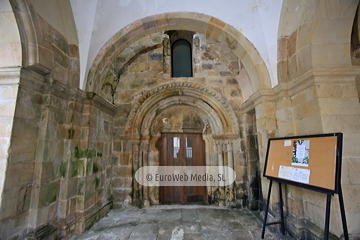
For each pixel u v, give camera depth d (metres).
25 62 2.34
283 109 3.01
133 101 4.46
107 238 2.83
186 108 4.73
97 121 3.63
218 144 4.43
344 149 2.29
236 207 4.09
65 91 2.91
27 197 2.34
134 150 4.30
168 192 4.55
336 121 2.36
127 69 4.61
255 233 2.93
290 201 2.84
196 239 2.79
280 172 2.60
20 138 2.26
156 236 2.88
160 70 4.59
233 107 4.46
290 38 2.93
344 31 2.49
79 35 3.23
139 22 3.41
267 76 3.29
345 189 2.21
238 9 3.26
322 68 2.41
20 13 2.30
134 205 4.12
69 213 2.87
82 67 3.26
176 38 4.85
